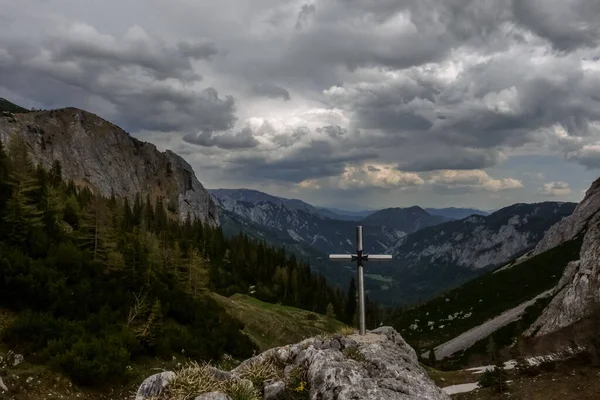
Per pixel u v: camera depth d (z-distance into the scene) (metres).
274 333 64.25
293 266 148.62
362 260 13.93
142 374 27.22
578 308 54.44
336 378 9.77
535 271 110.25
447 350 84.12
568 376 34.97
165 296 42.12
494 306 101.81
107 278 37.84
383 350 11.53
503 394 35.00
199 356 34.94
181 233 137.62
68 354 23.41
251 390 9.91
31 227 36.19
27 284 28.34
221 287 100.88
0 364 21.83
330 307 86.12
